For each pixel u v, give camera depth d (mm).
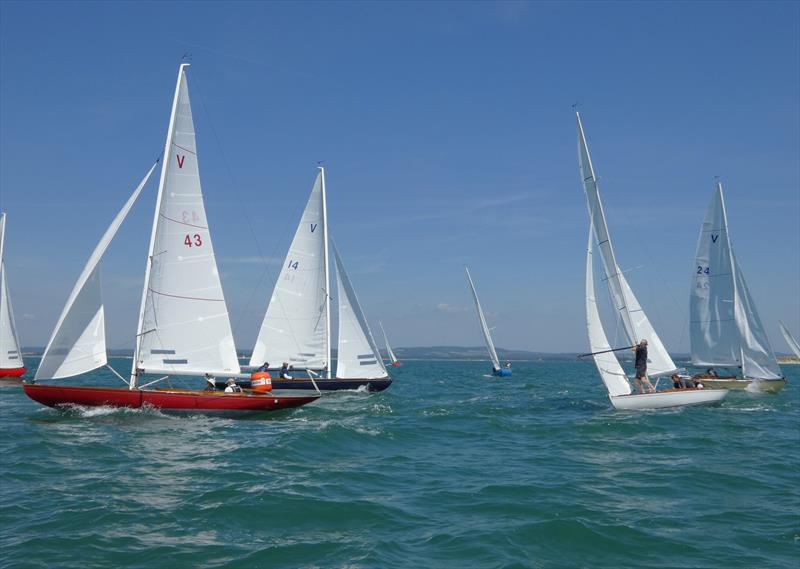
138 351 21031
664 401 24188
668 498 11039
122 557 7898
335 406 26547
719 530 9219
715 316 32312
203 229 22062
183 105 21656
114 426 18812
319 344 33125
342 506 10266
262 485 11641
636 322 26062
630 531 9117
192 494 10953
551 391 39000
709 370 33312
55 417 20438
